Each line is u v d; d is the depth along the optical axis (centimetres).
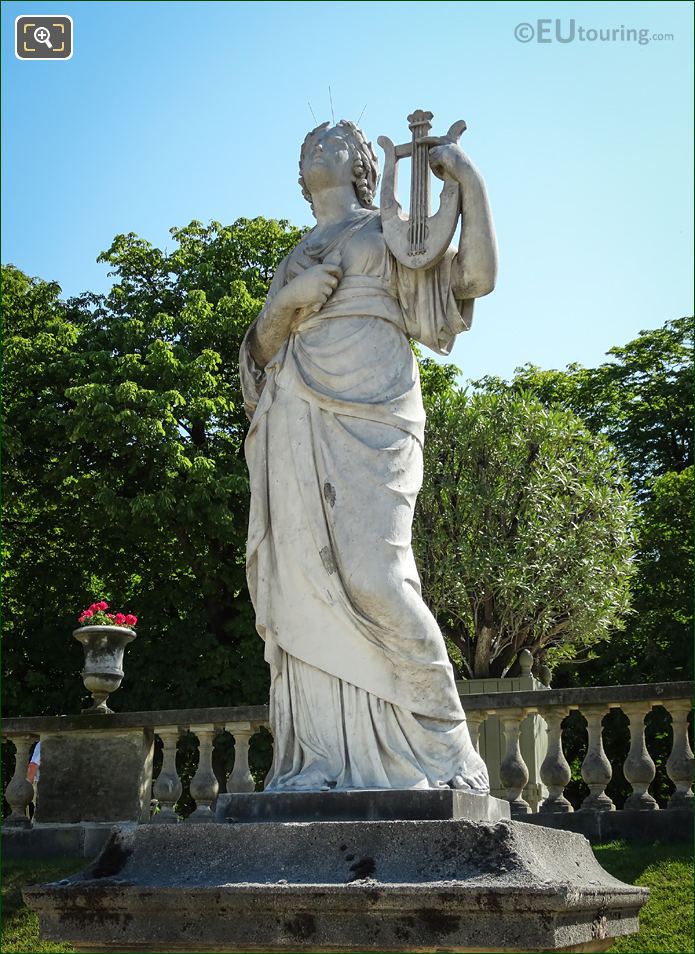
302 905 465
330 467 562
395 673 543
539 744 1192
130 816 949
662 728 1892
